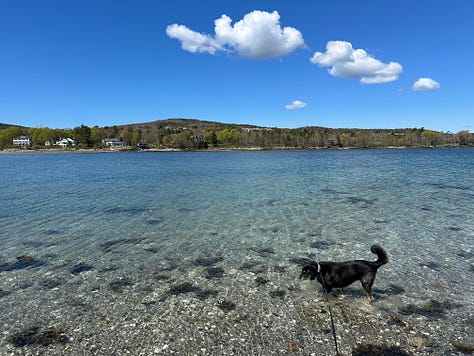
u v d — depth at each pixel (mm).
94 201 21859
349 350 6082
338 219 16188
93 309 7715
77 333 6734
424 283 8797
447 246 11820
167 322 7121
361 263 7602
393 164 55625
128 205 20375
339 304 7746
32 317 7367
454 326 6793
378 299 7945
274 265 10359
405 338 6406
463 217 16062
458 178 32375
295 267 10156
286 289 8633
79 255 11492
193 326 6949
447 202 19938
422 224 14914
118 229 14820
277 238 13234
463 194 22719
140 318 7297
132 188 28406
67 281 9320
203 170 48750
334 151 151750
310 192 24875
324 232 13969
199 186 29422
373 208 18625
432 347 6125
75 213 18156
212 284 9039
